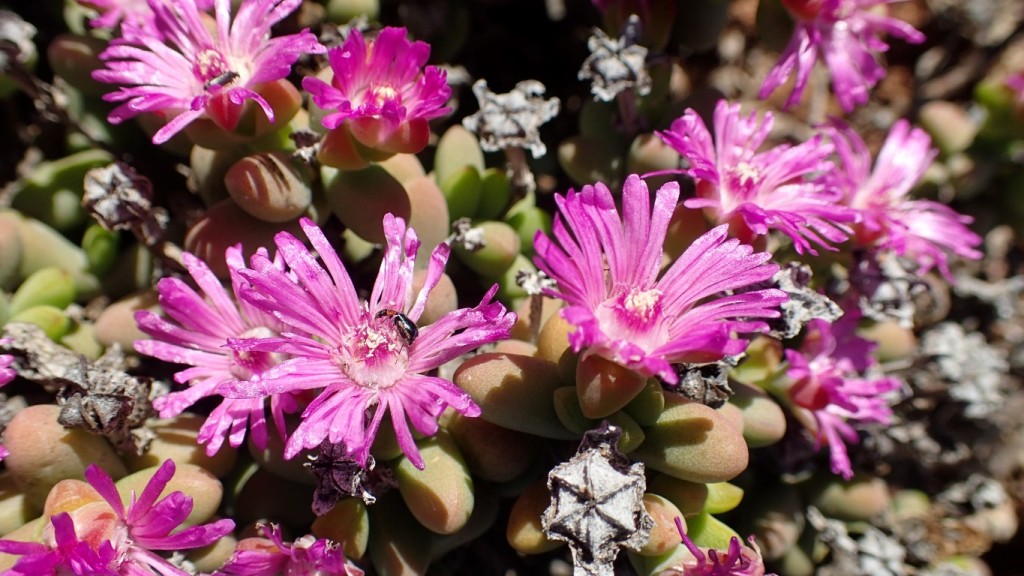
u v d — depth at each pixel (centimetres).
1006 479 22
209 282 17
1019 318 22
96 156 19
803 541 19
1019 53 23
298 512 17
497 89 22
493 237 18
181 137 18
